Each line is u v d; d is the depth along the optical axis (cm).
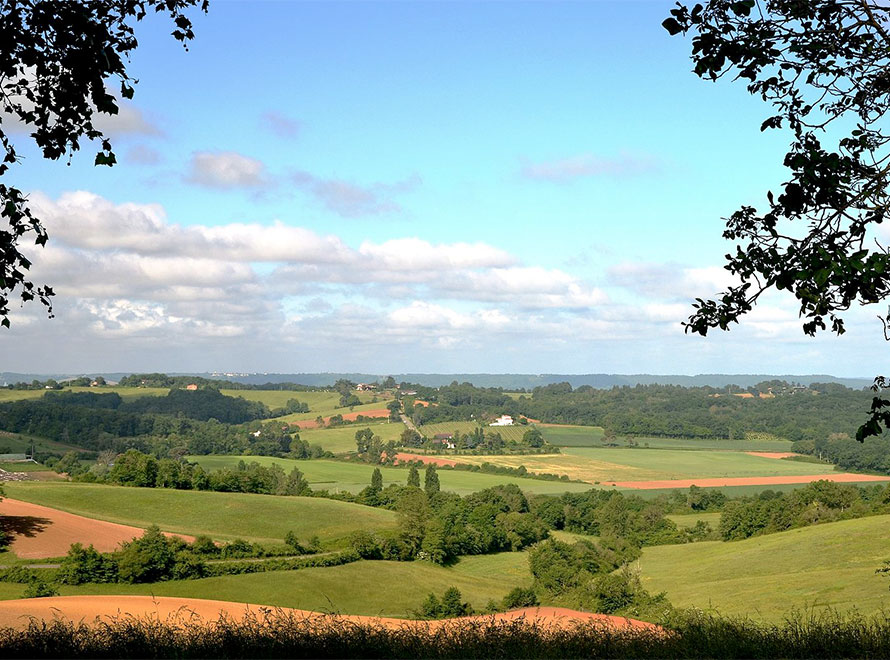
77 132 1012
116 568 6172
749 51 888
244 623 1336
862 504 9125
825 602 4491
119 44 1000
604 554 8538
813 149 949
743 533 9462
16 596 5525
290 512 10531
